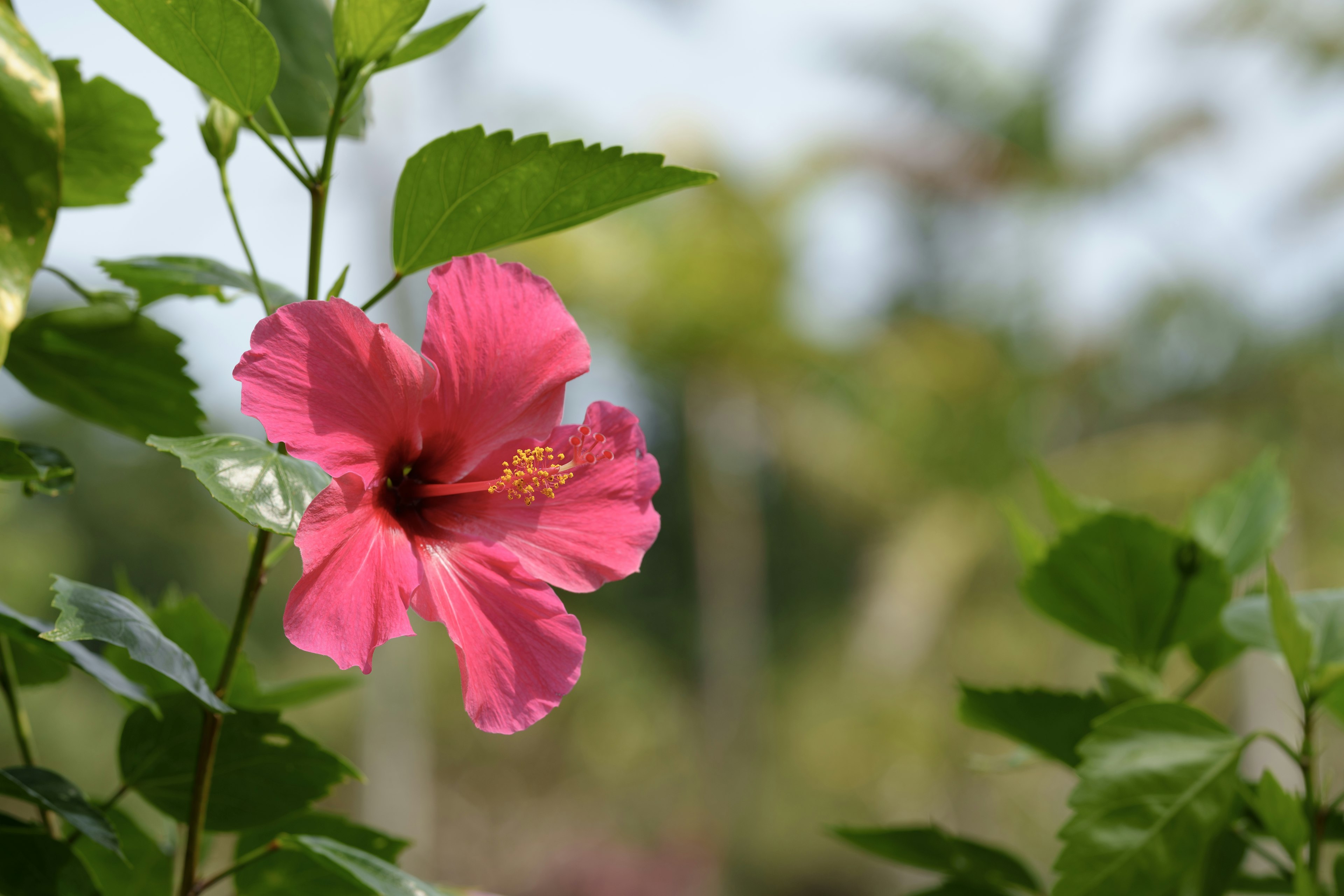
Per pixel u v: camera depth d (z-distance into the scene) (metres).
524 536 1.20
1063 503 1.61
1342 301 16.47
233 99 1.04
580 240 15.65
